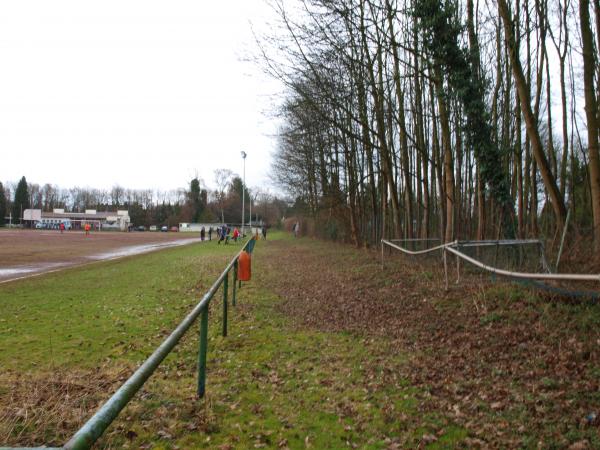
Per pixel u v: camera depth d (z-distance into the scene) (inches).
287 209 3371.1
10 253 1075.3
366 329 312.0
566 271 323.3
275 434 160.6
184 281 579.5
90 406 176.7
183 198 5147.6
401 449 147.7
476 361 227.1
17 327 326.6
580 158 704.4
